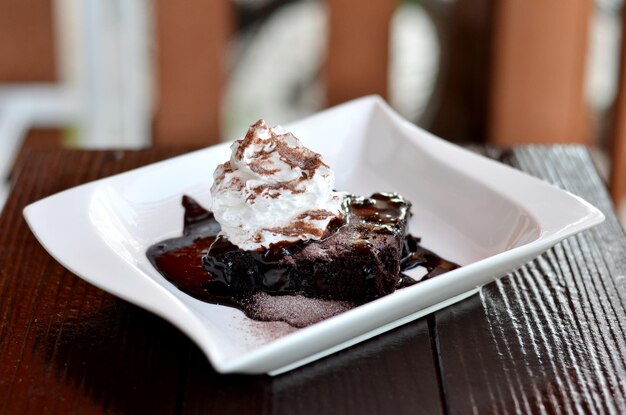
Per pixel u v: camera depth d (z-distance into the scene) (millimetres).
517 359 502
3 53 924
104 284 493
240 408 477
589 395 484
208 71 803
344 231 540
